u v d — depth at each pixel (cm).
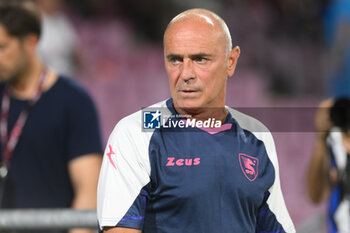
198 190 585
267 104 3002
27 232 995
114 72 2897
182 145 602
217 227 589
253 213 623
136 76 2936
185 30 588
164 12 3397
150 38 3344
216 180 591
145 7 3366
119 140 605
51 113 1035
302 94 3353
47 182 1044
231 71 629
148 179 592
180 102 600
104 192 595
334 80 3369
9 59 1019
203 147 604
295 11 3581
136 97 2862
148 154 593
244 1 3534
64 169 1049
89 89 2753
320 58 3444
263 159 632
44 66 1070
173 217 591
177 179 587
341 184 1342
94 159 1049
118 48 3053
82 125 1042
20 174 1035
